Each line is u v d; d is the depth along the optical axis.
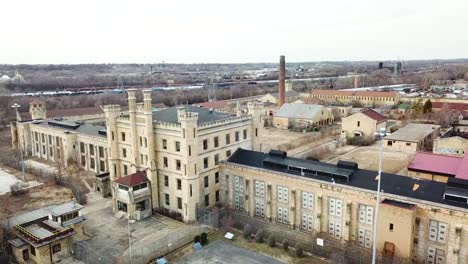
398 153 104.38
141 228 61.94
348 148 113.69
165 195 68.31
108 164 83.50
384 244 48.91
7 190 77.56
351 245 52.72
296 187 58.69
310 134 137.25
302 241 55.09
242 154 70.75
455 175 59.00
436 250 46.81
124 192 65.62
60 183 81.44
